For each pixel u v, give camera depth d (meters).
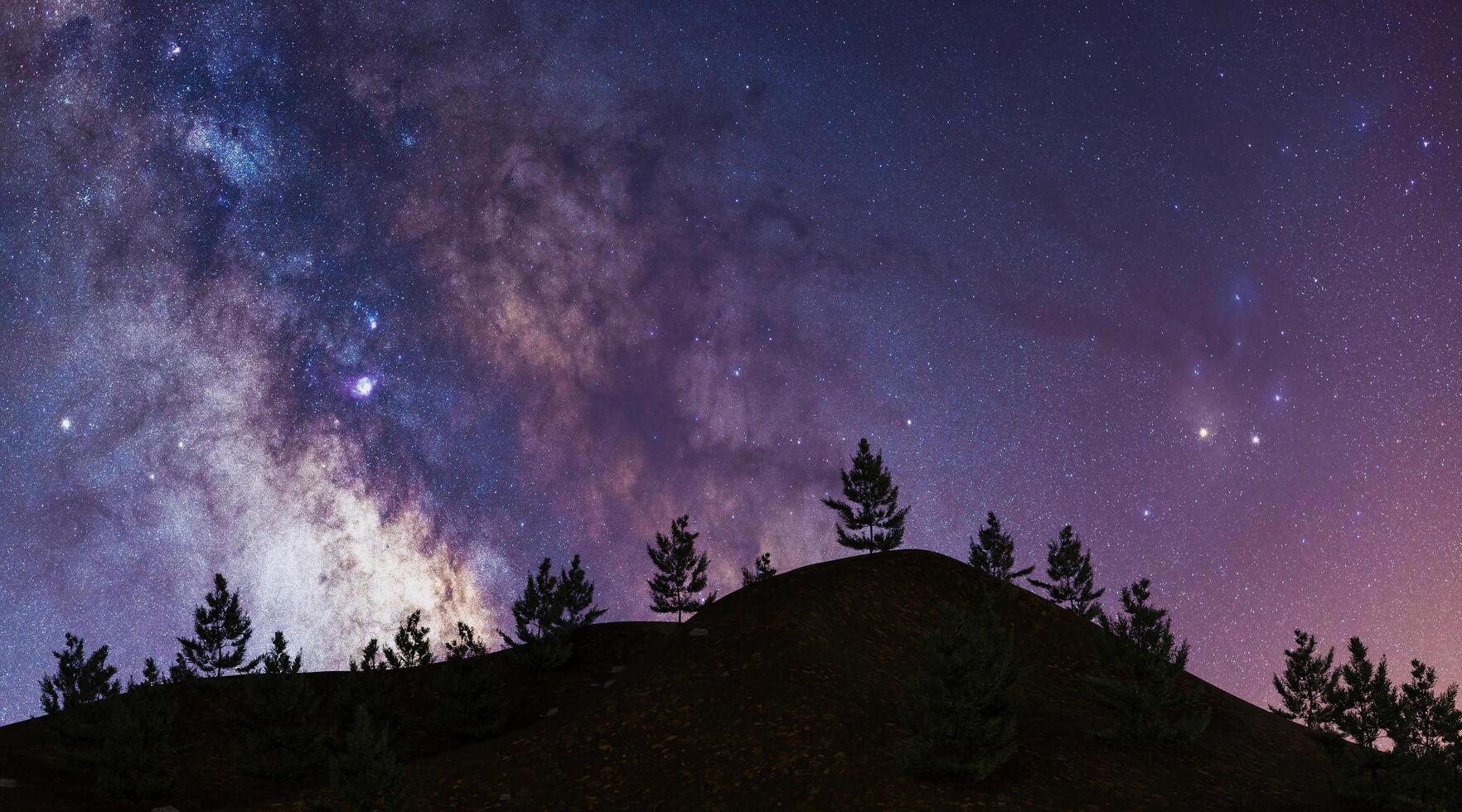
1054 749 33.31
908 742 30.78
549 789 33.16
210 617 48.56
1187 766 33.25
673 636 44.16
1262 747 36.66
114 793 37.59
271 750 39.75
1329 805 30.44
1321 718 33.62
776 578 49.00
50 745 39.75
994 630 33.25
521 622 50.31
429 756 41.84
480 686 43.69
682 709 36.34
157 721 39.75
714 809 30.27
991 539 49.09
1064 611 49.09
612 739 35.56
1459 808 28.89
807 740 32.91
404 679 49.59
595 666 50.72
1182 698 40.28
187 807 37.81
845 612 44.00
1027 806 28.77
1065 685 41.81
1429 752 29.59
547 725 39.12
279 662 41.00
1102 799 29.66
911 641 43.25
